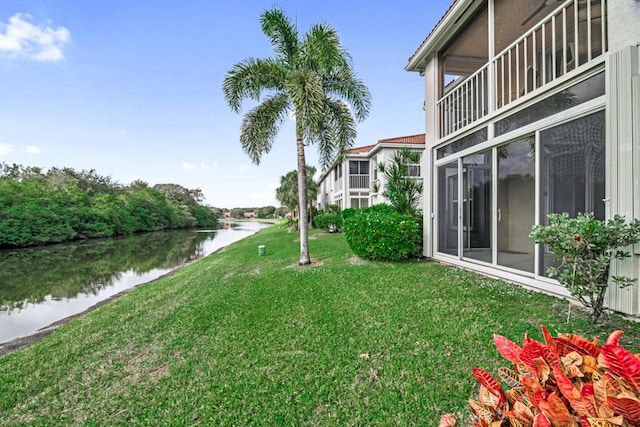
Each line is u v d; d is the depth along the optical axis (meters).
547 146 4.13
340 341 3.31
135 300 6.20
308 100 7.30
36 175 33.09
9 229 20.31
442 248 7.13
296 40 8.40
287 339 3.49
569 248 2.88
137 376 3.00
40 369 3.31
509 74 4.84
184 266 12.40
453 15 5.68
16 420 2.45
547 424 0.92
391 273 6.12
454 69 7.45
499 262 5.17
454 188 6.57
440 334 3.22
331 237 15.63
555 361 1.16
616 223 2.71
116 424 2.30
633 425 0.83
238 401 2.43
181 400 2.52
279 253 10.98
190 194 60.66
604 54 3.28
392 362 2.78
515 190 4.80
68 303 7.48
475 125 5.64
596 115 3.46
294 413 2.23
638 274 2.99
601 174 3.40
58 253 18.27
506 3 5.16
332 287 5.48
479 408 1.22
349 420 2.11
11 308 7.11
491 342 2.95
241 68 8.07
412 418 2.06
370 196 19.58
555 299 3.94
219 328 4.02
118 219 31.12
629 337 2.73
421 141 16.58
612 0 3.26
